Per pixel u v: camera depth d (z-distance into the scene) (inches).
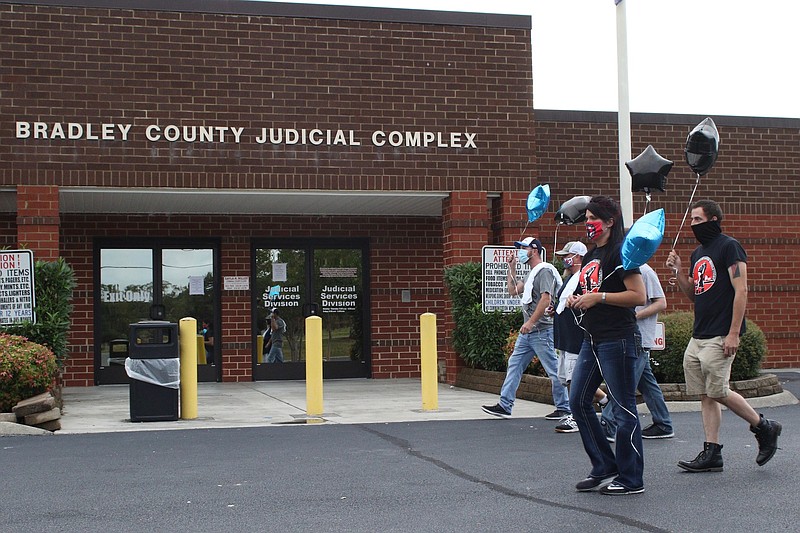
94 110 552.4
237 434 386.6
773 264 721.6
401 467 308.5
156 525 234.1
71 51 550.9
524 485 278.4
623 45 505.7
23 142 542.0
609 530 224.7
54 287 496.7
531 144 613.3
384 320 695.7
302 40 583.2
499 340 567.8
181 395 442.9
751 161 718.5
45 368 420.5
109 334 653.9
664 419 365.4
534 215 523.8
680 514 239.1
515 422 419.2
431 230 706.8
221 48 571.2
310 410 457.1
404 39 597.6
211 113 567.8
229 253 670.5
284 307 684.1
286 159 577.0
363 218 695.1
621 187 506.0
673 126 703.7
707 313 292.4
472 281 581.6
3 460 326.6
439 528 228.2
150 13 562.3
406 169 593.9
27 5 546.3
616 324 261.3
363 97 590.2
